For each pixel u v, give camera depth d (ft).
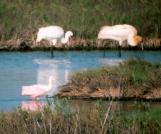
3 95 112.57
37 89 108.06
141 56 153.89
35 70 137.69
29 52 161.99
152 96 106.63
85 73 115.65
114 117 81.87
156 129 79.51
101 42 164.96
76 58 152.87
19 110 86.17
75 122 79.87
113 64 143.23
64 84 117.60
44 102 103.09
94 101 104.88
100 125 79.51
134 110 95.40
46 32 160.97
